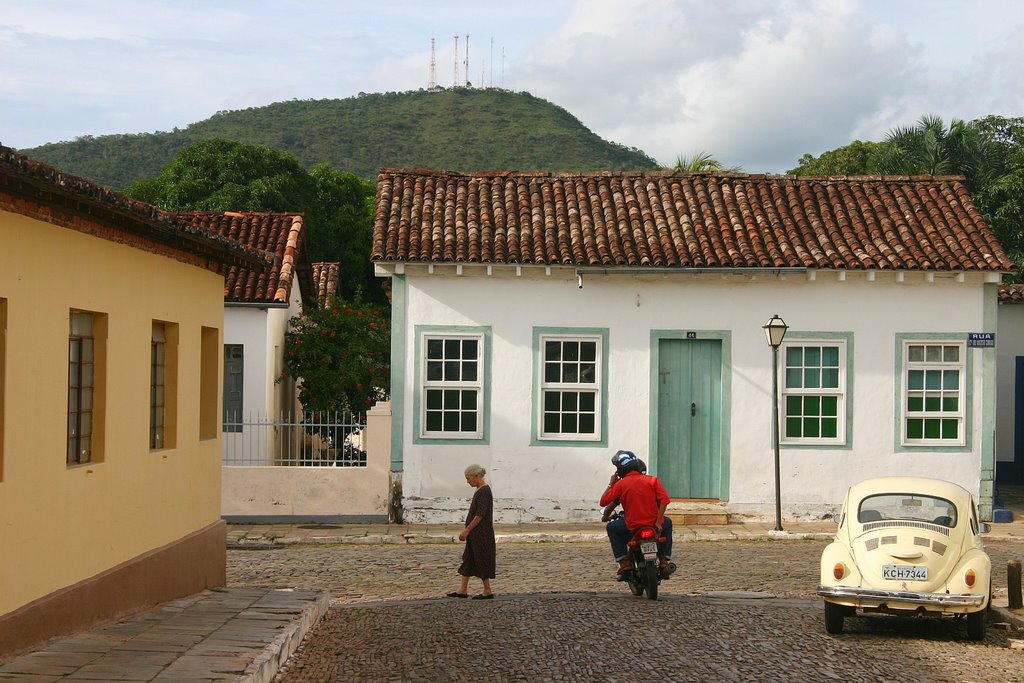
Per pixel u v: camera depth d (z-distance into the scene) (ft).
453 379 65.16
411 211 68.08
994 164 121.08
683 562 52.75
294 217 87.56
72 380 31.40
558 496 64.80
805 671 29.27
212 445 44.98
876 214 69.36
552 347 65.46
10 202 26.04
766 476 65.00
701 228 67.46
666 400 65.62
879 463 65.31
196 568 41.81
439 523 64.28
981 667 30.66
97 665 26.08
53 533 28.96
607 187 72.23
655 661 30.07
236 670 25.94
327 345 78.59
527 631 34.32
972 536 36.29
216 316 45.60
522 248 64.44
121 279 34.12
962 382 65.46
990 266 64.08
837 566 35.35
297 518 63.98
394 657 30.78
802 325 65.36
